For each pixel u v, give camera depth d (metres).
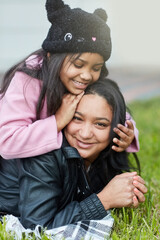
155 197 2.62
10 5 8.20
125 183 2.18
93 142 2.18
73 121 2.16
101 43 2.09
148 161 3.30
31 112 2.17
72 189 2.19
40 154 2.12
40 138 2.08
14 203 2.25
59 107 2.13
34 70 2.18
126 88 7.40
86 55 2.07
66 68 2.10
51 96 2.11
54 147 2.09
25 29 8.32
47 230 2.02
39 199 2.08
